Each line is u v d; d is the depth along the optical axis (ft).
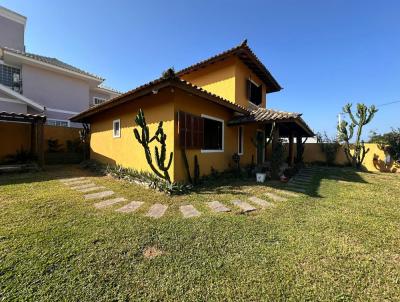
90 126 37.88
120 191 19.61
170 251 9.36
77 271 7.77
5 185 21.29
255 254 9.23
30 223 11.92
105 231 11.09
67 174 28.84
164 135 19.48
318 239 10.73
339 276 7.85
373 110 44.52
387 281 7.62
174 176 20.54
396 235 11.38
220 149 28.02
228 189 21.25
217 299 6.64
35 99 46.73
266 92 46.03
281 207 15.87
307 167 46.32
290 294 6.91
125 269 7.98
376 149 44.78
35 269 7.80
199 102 24.30
